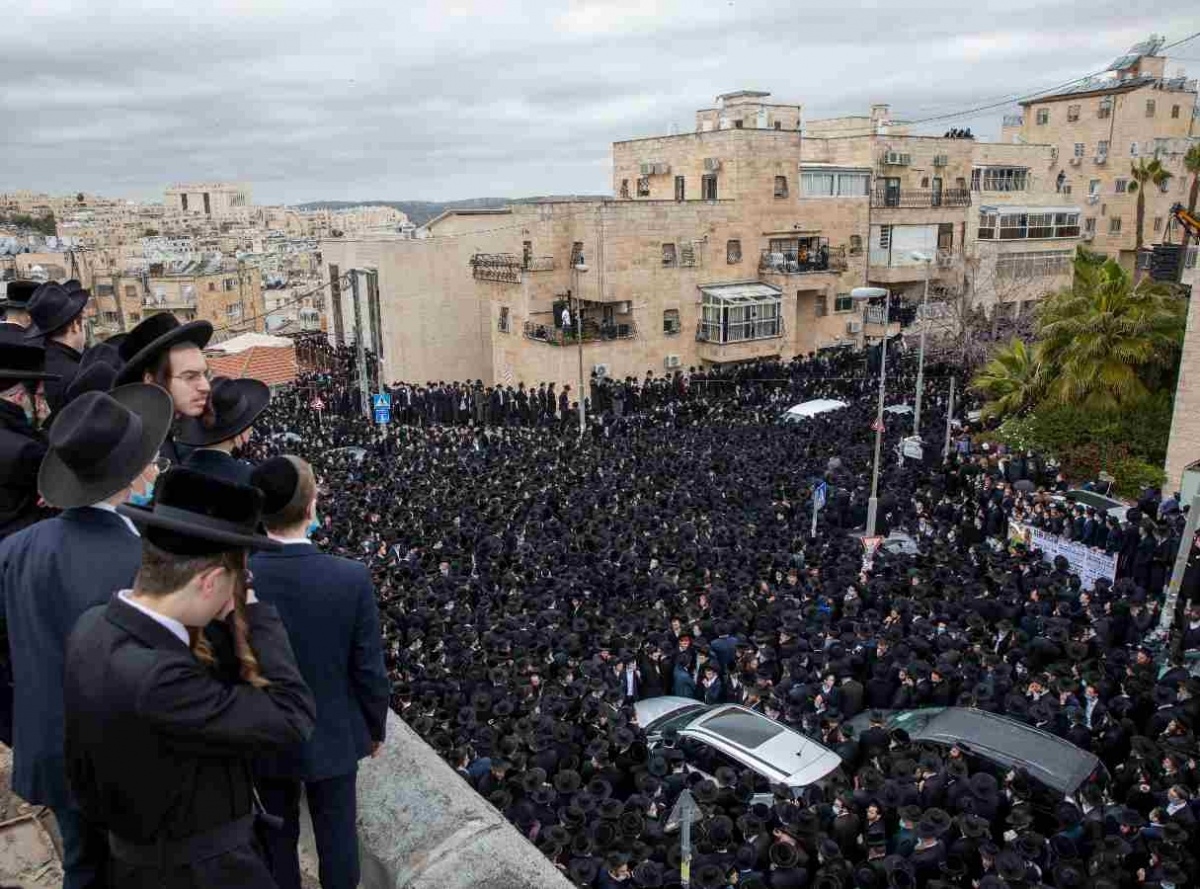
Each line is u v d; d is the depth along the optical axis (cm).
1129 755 1120
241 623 261
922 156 5231
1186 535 1503
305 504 355
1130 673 1317
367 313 4903
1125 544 1883
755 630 1482
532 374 4416
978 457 2689
